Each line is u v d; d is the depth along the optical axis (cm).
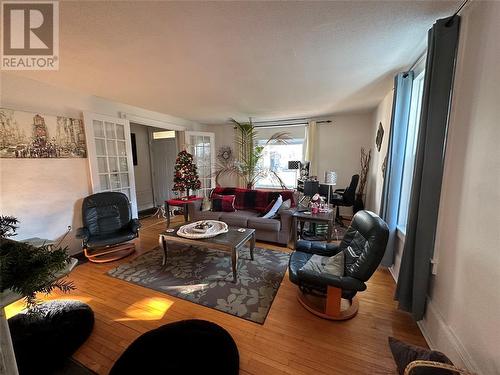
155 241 354
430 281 164
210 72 240
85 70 232
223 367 134
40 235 265
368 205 460
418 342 156
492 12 110
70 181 295
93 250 302
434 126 150
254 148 554
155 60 210
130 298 207
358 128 482
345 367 138
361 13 144
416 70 214
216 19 148
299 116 502
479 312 111
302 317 181
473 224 120
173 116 494
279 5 135
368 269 161
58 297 208
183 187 430
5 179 236
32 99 257
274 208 348
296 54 200
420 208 158
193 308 193
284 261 278
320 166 523
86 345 154
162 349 146
